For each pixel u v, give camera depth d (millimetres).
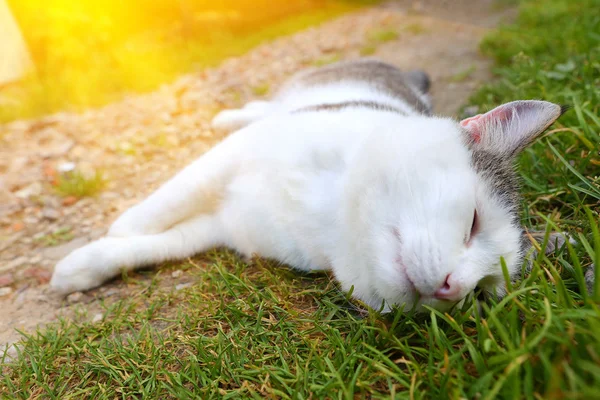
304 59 1348
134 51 1446
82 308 513
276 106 771
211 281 515
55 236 632
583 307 380
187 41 1586
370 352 404
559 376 323
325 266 501
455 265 399
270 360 418
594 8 1088
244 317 461
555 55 852
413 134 450
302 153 505
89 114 985
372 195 431
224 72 1250
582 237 426
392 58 1236
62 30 1321
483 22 1561
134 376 416
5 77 1197
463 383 356
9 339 482
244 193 539
